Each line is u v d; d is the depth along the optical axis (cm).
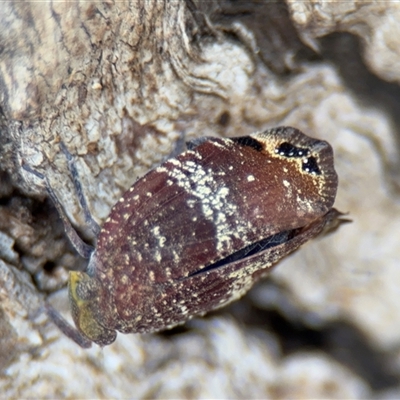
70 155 9
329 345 10
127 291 9
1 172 9
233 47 9
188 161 9
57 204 9
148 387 9
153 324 9
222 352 10
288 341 10
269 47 9
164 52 9
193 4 9
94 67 9
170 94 9
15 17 9
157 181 9
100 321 9
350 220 9
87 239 9
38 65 9
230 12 9
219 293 9
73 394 9
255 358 10
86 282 9
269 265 9
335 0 9
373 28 9
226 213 9
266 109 9
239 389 10
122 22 9
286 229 9
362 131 9
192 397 9
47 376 9
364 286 10
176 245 9
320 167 9
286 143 9
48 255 9
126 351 9
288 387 10
